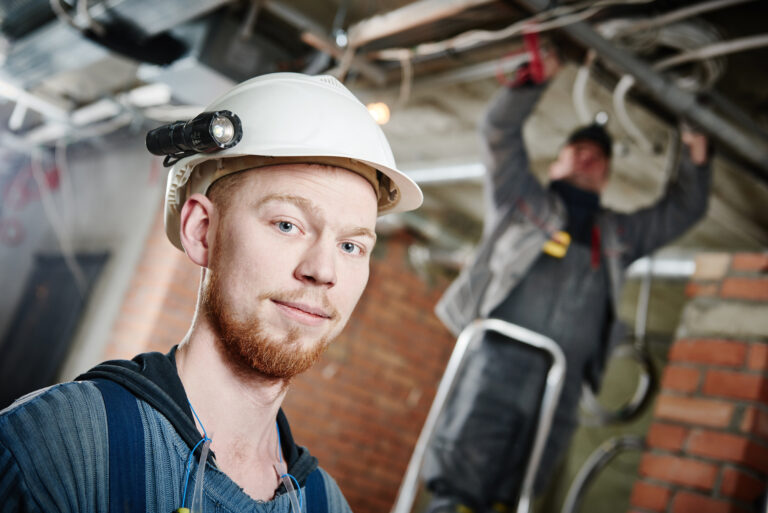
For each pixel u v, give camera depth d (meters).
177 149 0.82
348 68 2.71
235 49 2.71
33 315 5.37
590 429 4.24
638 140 2.58
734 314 2.67
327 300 0.78
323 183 0.79
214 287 0.77
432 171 4.07
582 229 2.45
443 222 4.91
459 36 2.38
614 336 2.49
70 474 0.63
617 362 4.28
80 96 4.24
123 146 5.16
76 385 0.68
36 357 5.02
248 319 0.75
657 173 3.36
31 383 4.89
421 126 3.68
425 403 5.30
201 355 0.78
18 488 0.60
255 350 0.75
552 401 2.22
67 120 4.40
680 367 2.74
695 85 2.28
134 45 2.79
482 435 2.25
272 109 0.81
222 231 0.79
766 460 2.48
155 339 4.23
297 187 0.78
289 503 0.81
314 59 2.72
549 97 3.03
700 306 2.78
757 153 2.42
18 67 3.60
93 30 2.79
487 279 2.39
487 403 2.28
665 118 2.55
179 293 4.34
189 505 0.69
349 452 4.97
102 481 0.65
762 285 2.63
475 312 2.38
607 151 2.53
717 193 3.35
